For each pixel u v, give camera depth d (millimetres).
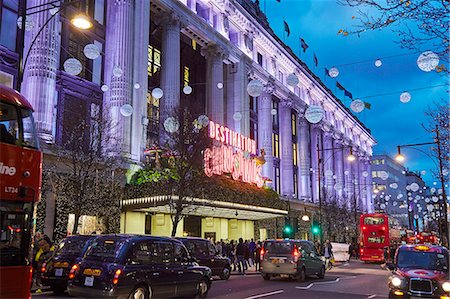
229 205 29844
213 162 29500
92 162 21328
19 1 22234
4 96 8492
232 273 24922
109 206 24516
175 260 12328
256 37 47938
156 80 34969
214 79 39812
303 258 20828
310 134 62406
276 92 51094
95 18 27672
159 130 30359
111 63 27891
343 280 21797
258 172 38688
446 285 11430
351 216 63375
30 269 8352
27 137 8820
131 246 10969
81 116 22734
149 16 31953
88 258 10945
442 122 28109
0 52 20812
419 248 13250
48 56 22359
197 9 40062
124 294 10320
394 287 11953
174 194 24828
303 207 53531
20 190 8391
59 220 21516
